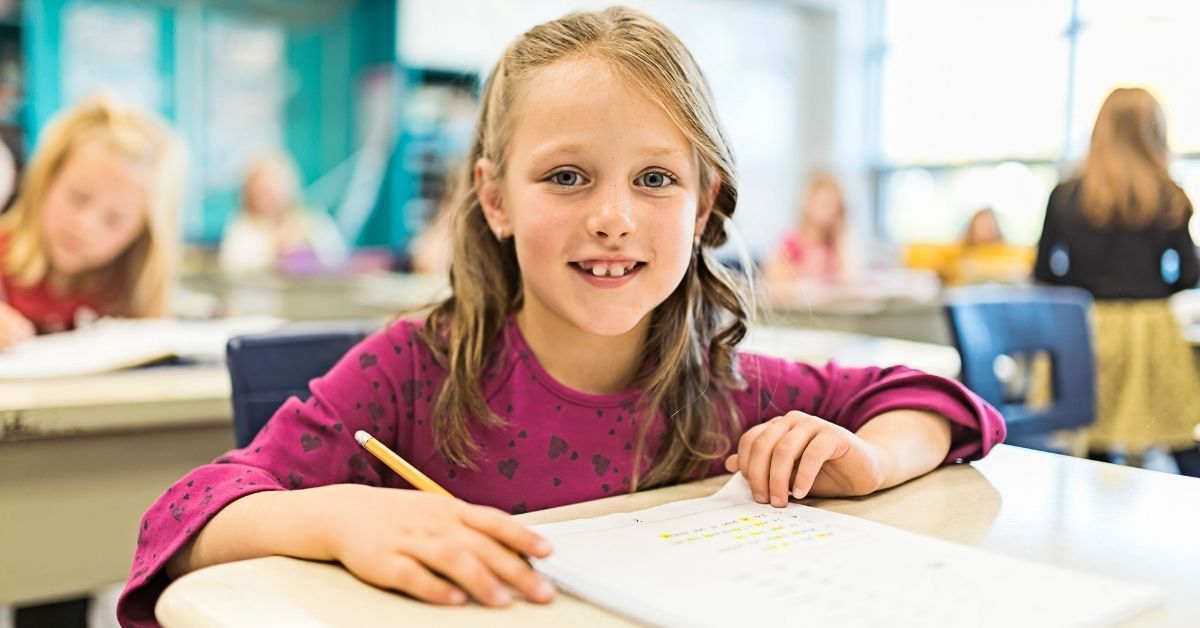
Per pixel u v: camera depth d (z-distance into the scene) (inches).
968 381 53.9
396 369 33.0
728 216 34.4
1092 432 58.0
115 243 71.6
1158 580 20.0
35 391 45.3
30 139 160.7
